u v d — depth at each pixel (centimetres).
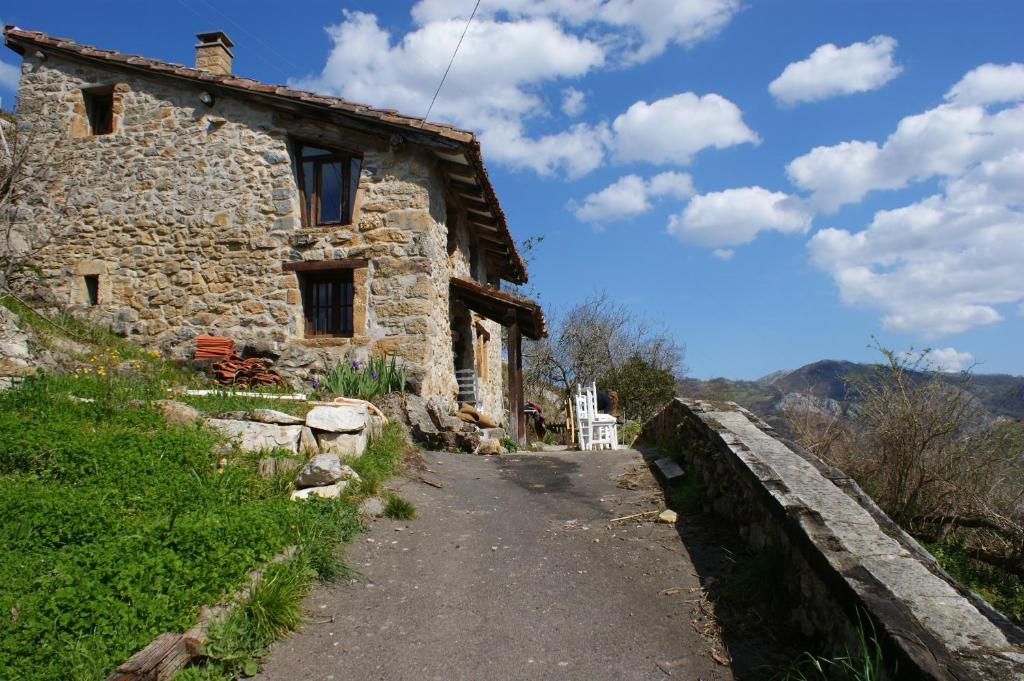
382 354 1057
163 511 461
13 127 1143
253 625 367
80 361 835
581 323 2641
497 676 349
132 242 1173
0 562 368
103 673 300
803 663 347
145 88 1200
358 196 1097
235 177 1149
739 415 666
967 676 254
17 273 1102
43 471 499
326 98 1081
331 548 480
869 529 383
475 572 488
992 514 695
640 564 497
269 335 1107
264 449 623
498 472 816
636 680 346
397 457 746
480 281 1532
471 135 1023
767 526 461
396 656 366
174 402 688
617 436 1573
